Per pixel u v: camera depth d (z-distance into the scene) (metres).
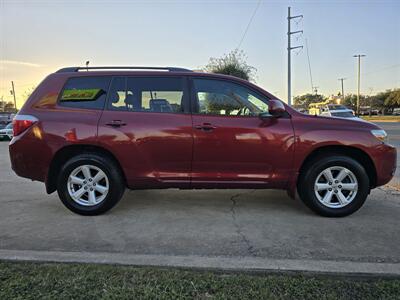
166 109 4.89
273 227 4.52
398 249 3.85
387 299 2.85
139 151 4.79
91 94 4.94
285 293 2.93
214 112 4.88
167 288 3.00
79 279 3.13
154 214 5.05
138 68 5.06
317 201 4.87
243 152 4.77
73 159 4.88
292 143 4.76
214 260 3.47
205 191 6.31
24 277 3.16
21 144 4.82
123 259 3.49
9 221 4.77
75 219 4.84
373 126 4.95
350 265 3.36
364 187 4.83
